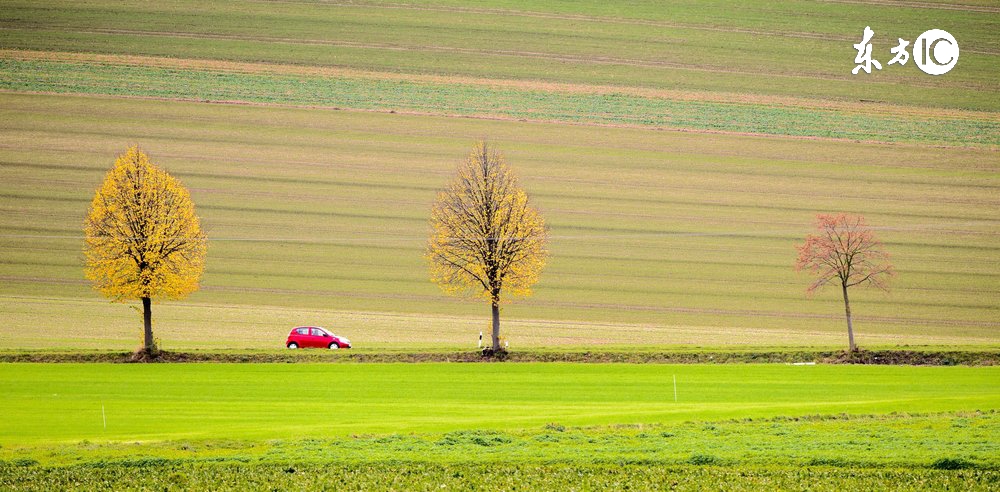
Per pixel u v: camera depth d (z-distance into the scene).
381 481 144.62
